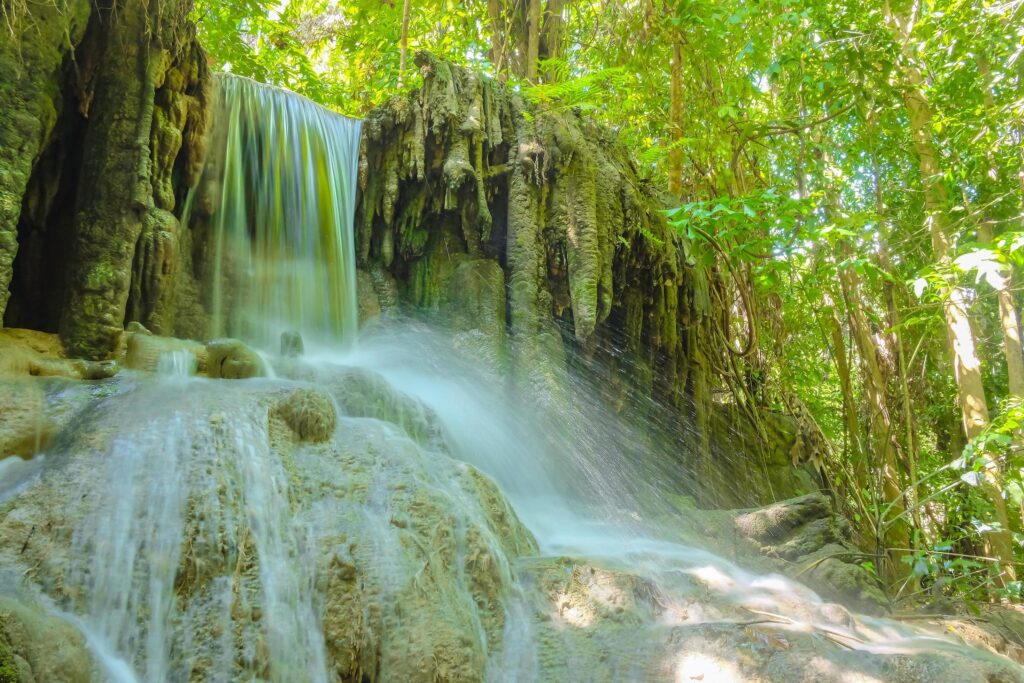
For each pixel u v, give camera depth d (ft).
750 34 34.91
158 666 10.48
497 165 27.81
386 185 26.50
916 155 38.55
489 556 13.71
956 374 34.88
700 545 22.22
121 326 18.48
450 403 24.04
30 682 8.89
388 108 26.78
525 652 12.80
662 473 28.66
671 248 30.71
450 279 26.53
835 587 20.65
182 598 11.14
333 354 24.54
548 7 38.75
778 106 42.01
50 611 10.42
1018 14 30.66
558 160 27.68
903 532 33.27
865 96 34.55
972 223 35.32
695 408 31.01
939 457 42.96
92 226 18.71
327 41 47.55
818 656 12.42
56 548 11.14
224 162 23.25
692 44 34.99
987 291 40.16
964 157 36.32
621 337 29.45
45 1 17.85
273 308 23.59
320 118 26.40
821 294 40.24
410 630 11.75
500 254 27.68
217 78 23.66
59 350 17.61
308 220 25.05
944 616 19.99
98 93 19.60
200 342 19.83
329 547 12.46
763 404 36.76
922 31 34.09
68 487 12.01
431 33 40.06
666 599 14.97
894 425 40.01
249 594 11.44
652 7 36.01
